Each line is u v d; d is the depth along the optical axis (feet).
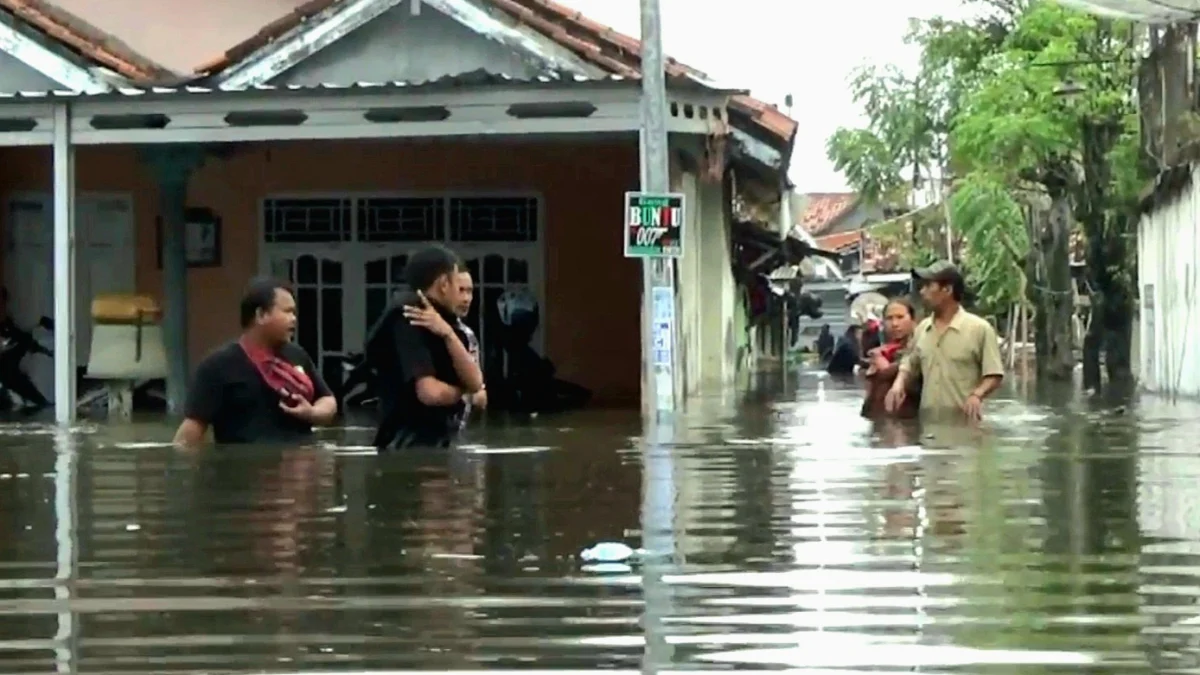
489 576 18.34
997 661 14.34
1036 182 107.14
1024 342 131.64
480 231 70.23
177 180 65.77
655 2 52.01
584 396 68.33
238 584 18.01
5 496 26.20
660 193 51.52
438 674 14.12
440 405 29.12
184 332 65.77
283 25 58.29
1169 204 82.79
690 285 68.33
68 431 48.42
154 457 33.91
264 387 30.01
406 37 59.11
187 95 55.36
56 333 55.93
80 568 19.11
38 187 70.28
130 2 72.79
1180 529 21.57
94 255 70.49
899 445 34.71
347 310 70.95
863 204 177.58
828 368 113.19
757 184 83.15
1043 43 100.83
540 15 61.11
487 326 69.62
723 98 58.13
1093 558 19.31
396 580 18.15
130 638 15.46
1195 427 43.37
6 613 16.57
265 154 70.54
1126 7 70.74
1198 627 15.55
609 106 53.93
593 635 15.38
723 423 48.06
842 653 14.65
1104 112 94.27
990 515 23.04
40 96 55.72
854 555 19.61
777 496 25.41
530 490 26.20
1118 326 92.02
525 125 54.24
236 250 70.85
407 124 54.75
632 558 19.47
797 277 140.15
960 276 37.86
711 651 14.78
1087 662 14.28
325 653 14.82
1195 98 73.26
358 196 70.69
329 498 25.07
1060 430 41.63
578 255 69.77
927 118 151.33
